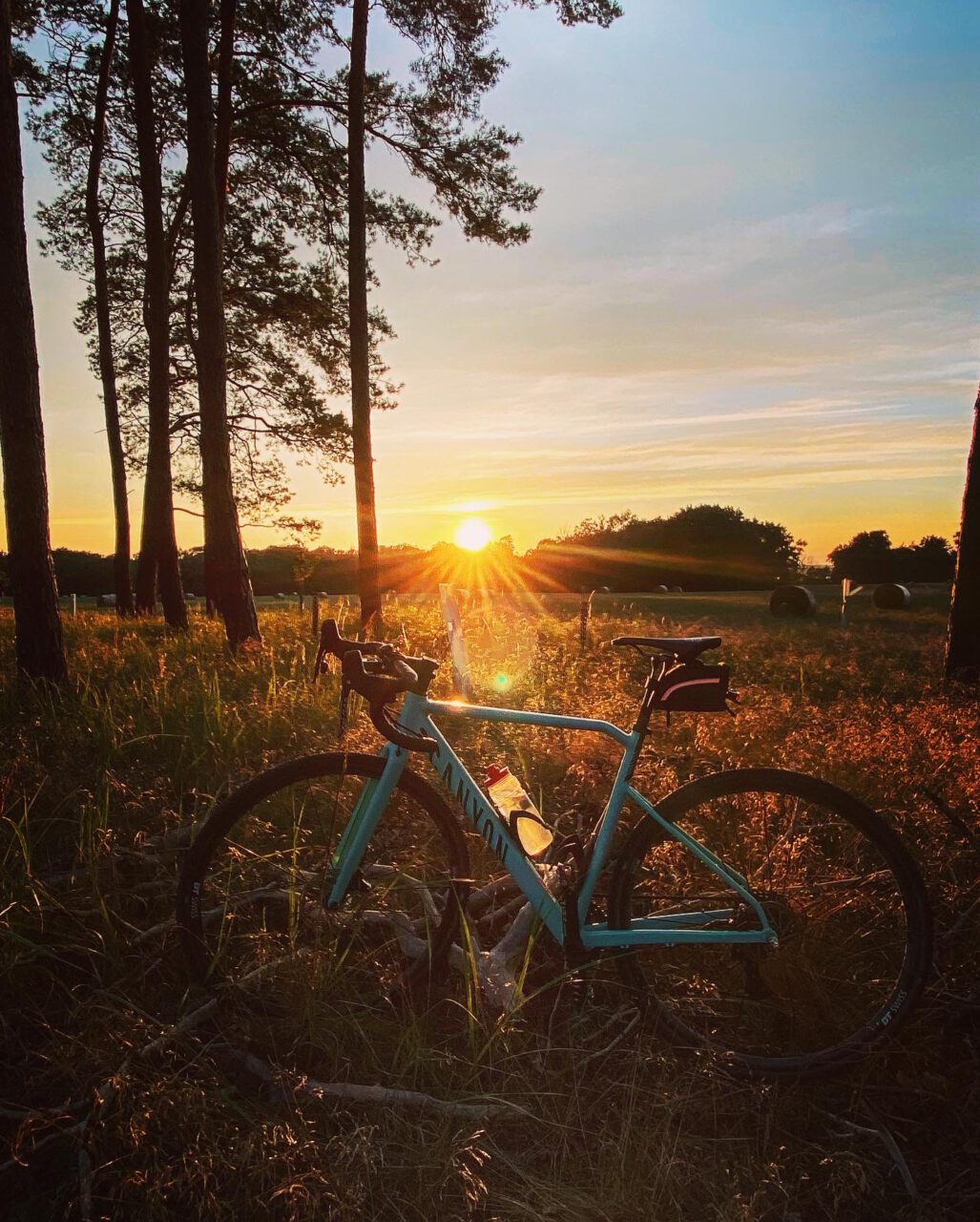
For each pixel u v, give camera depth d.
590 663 8.83
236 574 11.20
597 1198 2.18
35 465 7.17
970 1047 2.78
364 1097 2.39
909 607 36.00
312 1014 2.63
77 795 4.16
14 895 3.15
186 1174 2.09
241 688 7.19
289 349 22.81
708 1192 2.23
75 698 6.27
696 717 5.69
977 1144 2.40
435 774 4.42
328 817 3.88
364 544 15.36
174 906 3.31
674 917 2.75
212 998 2.71
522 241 17.69
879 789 4.54
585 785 4.24
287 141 18.59
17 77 19.19
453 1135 2.33
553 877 2.79
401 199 19.27
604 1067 2.64
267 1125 2.21
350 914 2.96
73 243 22.08
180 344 21.83
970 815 4.20
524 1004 2.73
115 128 19.89
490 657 8.89
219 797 4.34
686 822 3.49
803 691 8.43
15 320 7.00
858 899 3.12
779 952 2.81
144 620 17.97
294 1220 2.01
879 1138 2.42
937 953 3.15
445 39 16.31
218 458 11.23
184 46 10.91
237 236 21.11
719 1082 2.54
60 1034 2.52
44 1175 2.23
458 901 2.82
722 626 19.80
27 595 7.16
